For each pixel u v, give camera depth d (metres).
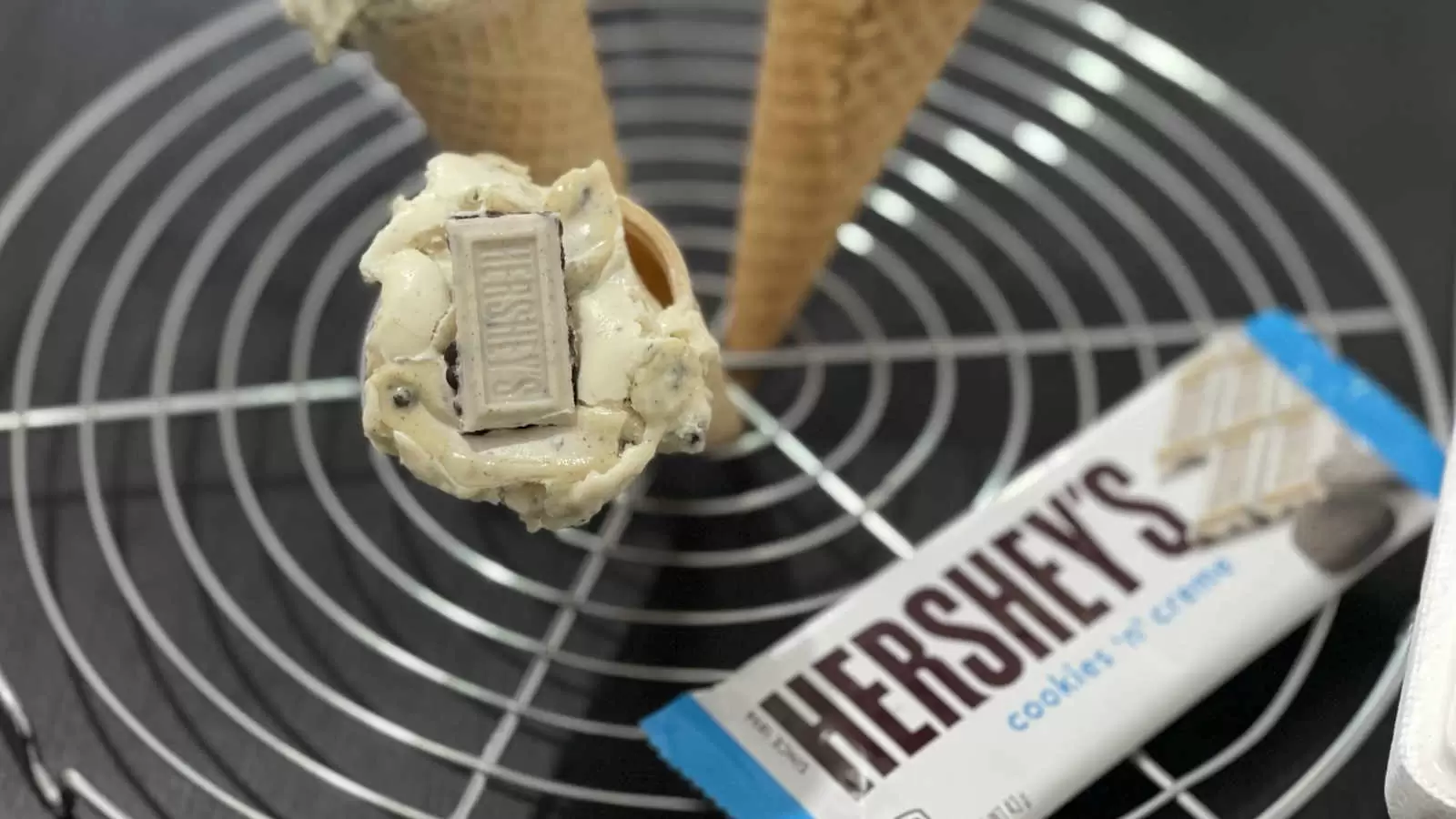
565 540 0.62
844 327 0.65
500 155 0.59
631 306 0.54
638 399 0.53
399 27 0.56
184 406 0.63
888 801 0.57
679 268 0.55
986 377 0.64
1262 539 0.60
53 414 0.62
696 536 0.62
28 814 0.58
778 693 0.58
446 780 0.59
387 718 0.60
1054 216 0.67
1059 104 0.69
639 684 0.60
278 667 0.60
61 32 0.69
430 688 0.60
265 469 0.62
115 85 0.68
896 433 0.64
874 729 0.58
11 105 0.67
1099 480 0.61
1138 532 0.60
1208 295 0.66
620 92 0.70
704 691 0.59
